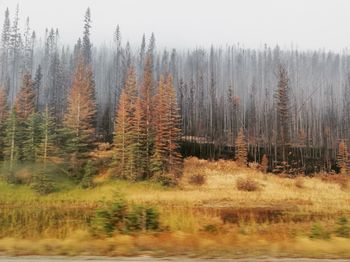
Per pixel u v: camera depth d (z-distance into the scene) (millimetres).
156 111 62625
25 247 8898
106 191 51844
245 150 70750
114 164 59094
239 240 10250
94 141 70750
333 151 83562
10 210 31844
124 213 13453
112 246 9117
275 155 73750
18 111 63656
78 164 58500
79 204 40781
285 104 82875
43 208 35281
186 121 91875
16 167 54750
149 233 12383
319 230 12133
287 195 50844
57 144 61188
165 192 52406
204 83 119312
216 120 93375
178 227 14891
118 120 60906
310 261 7492
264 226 16859
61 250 8633
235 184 57094
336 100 115625
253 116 94875
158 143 59594
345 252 8367
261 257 7887
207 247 9039
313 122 99125
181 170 61812
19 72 96062
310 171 71312
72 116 61719
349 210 35625
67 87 86000
